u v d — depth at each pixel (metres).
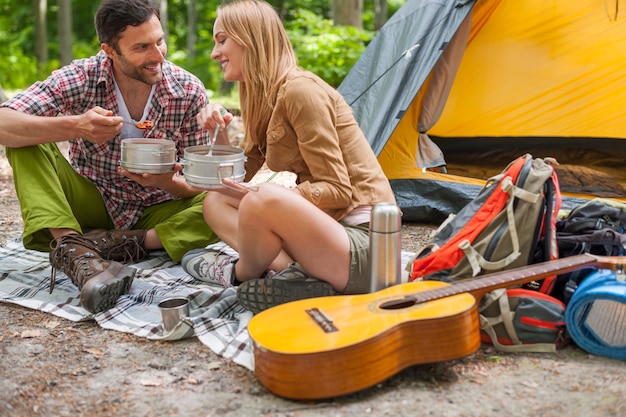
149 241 3.64
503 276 2.51
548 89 4.93
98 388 2.38
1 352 2.65
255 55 2.79
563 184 4.59
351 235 2.73
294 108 2.72
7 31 21.39
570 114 4.92
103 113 3.09
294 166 2.90
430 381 2.33
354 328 2.24
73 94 3.33
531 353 2.53
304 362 2.13
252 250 2.77
